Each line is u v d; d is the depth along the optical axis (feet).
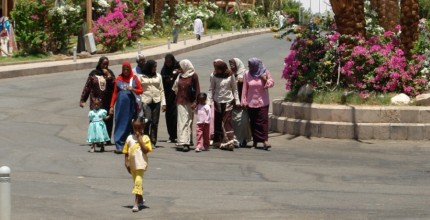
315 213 37.42
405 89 70.79
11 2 171.73
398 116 66.18
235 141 61.41
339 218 36.29
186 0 259.60
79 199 40.81
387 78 71.82
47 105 83.41
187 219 36.14
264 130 61.82
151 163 53.16
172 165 52.49
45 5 140.05
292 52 74.43
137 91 58.29
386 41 76.79
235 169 51.47
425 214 37.37
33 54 138.41
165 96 63.52
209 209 38.40
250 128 62.75
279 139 66.85
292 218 36.27
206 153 58.75
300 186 45.50
